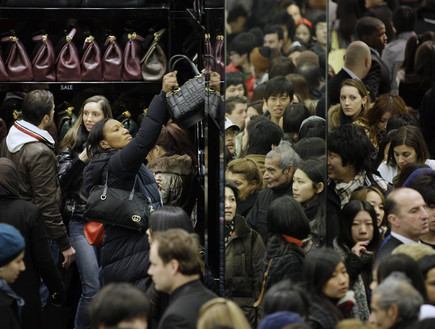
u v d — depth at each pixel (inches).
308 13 485.4
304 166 493.4
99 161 532.1
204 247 569.0
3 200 513.7
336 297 401.1
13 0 701.3
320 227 493.7
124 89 713.0
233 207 491.8
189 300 382.3
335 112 708.7
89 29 736.3
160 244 389.7
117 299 348.8
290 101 490.6
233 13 479.8
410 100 799.1
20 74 701.9
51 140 617.6
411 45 793.6
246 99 486.9
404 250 425.4
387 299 355.9
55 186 605.6
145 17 709.3
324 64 490.0
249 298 490.0
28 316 514.6
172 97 517.3
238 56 483.2
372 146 660.7
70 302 676.1
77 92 729.0
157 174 629.0
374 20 815.7
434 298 408.8
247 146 490.6
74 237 630.5
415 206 473.1
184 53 708.7
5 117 722.2
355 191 535.8
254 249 490.0
